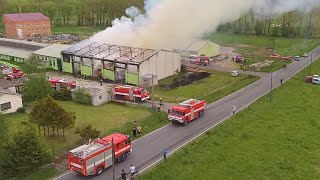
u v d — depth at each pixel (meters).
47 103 43.12
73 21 169.50
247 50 109.69
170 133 46.28
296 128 48.72
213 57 97.69
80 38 125.62
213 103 58.81
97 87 63.12
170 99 61.25
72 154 34.50
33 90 57.28
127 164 37.75
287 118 52.47
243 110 54.81
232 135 46.09
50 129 47.38
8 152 33.97
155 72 72.69
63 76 76.75
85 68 76.38
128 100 60.69
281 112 54.97
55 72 80.44
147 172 35.62
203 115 53.09
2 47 97.81
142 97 59.59
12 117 52.62
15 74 70.06
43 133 45.72
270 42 122.25
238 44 119.81
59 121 42.97
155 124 49.44
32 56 72.88
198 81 72.88
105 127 48.06
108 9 156.75
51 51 84.06
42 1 185.88
